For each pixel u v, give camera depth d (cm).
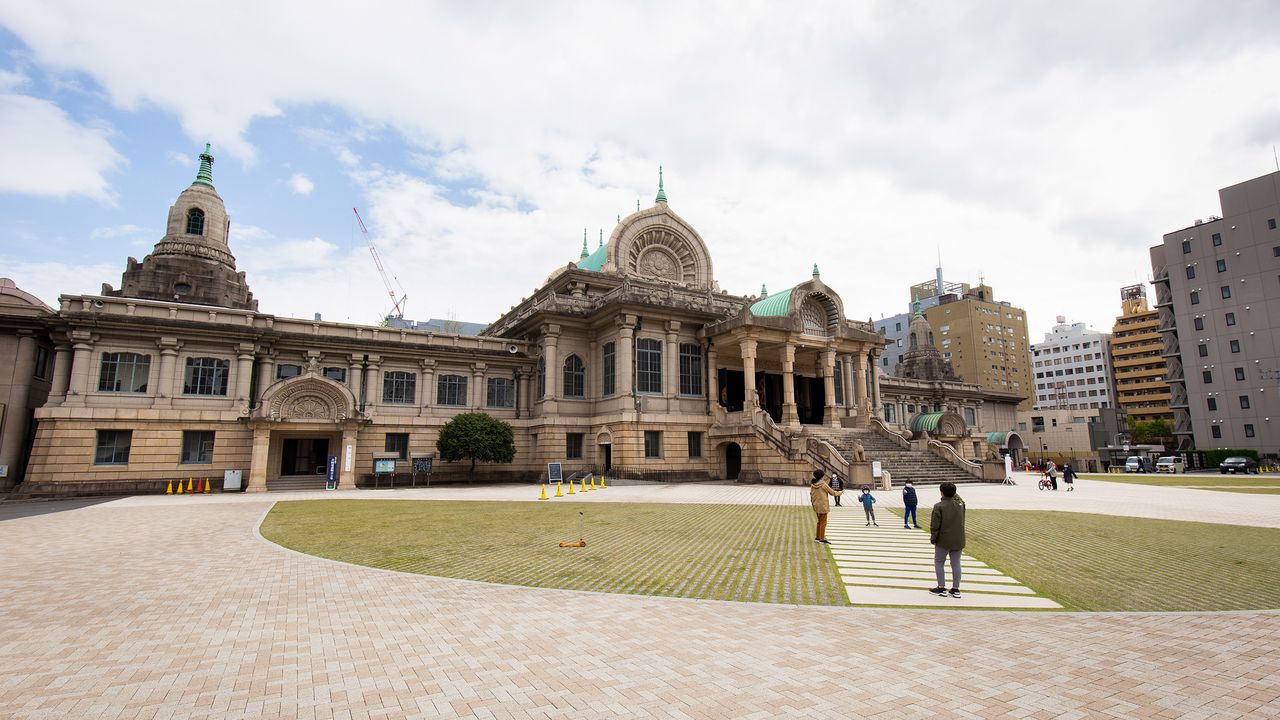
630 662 741
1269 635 851
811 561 1422
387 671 717
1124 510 2550
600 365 4944
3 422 3622
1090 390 13388
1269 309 7612
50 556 1483
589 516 2323
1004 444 7638
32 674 711
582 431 4816
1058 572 1302
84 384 3700
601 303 4775
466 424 4403
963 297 12475
